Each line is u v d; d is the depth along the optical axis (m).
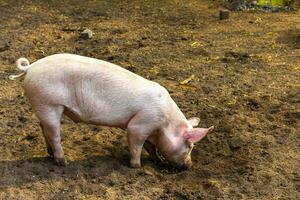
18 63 4.15
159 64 6.19
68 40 6.83
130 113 4.24
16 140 4.69
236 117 5.12
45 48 6.56
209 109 5.26
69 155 4.50
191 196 4.12
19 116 5.05
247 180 4.30
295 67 6.14
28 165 4.35
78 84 4.16
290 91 5.61
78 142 4.70
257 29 7.30
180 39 6.93
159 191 4.17
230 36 7.05
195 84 5.73
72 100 4.17
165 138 4.32
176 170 4.46
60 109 4.16
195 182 4.30
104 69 4.21
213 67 6.14
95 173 4.30
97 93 4.20
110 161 4.45
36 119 5.02
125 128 4.33
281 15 8.01
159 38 6.96
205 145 4.74
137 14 7.95
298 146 4.70
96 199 4.07
